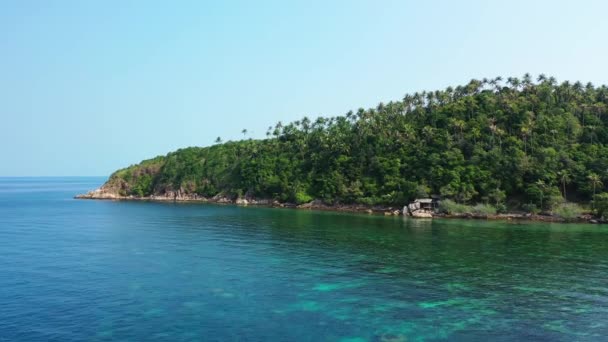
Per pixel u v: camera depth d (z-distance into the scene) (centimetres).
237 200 19962
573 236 9406
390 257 6962
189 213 14812
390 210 15150
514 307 4462
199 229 10431
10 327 3775
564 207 12744
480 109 17525
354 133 19450
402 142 17138
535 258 6931
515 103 17100
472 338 3647
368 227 10931
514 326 3931
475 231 10200
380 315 4169
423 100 19688
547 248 7869
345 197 16725
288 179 19212
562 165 13762
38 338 3544
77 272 5762
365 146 18075
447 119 17450
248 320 3991
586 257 7031
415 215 13825
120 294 4766
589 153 14088
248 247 7844
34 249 7525
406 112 19962
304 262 6525
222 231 10062
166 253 7200
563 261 6706
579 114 16450
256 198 19850
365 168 17500
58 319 3978
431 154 15675
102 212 15125
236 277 5566
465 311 4322
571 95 17475
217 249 7612
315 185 18250
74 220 12431
